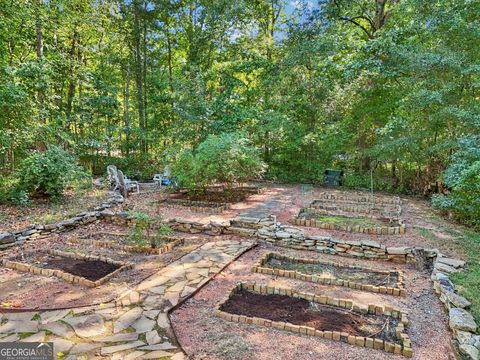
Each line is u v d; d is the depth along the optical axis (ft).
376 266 14.74
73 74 36.22
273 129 34.96
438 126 25.67
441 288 11.38
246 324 9.58
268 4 41.47
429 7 25.93
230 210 23.12
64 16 31.73
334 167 37.09
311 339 8.88
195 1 42.04
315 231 18.58
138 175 38.19
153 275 12.95
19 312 10.14
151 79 41.81
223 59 41.98
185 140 35.94
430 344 8.80
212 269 13.57
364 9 39.09
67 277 12.51
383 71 28.76
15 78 24.27
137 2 38.93
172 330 9.25
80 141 36.19
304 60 34.94
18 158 24.66
